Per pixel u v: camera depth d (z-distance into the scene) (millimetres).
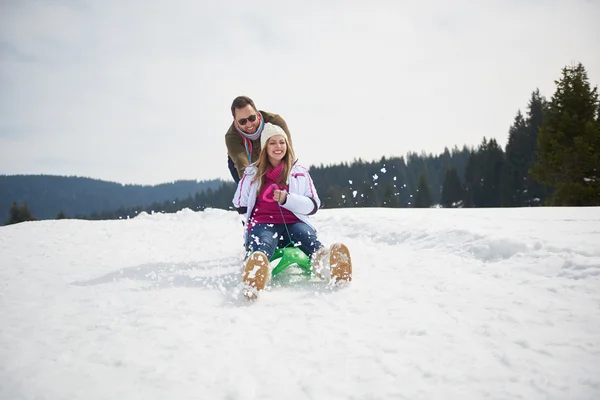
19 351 1869
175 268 3533
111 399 1491
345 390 1521
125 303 2570
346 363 1712
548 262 2859
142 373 1670
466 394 1455
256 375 1644
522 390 1459
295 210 3117
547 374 1545
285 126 3742
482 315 2125
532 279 2645
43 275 3354
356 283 2814
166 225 6359
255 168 3266
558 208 7262
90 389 1557
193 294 2709
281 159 3273
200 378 1628
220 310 2373
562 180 22656
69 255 4172
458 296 2438
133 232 5734
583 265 2691
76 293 2822
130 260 3916
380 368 1659
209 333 2047
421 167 94375
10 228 6074
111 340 1975
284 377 1625
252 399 1487
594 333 1854
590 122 21969
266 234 2980
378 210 7227
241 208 3270
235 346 1899
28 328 2145
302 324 2131
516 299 2320
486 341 1837
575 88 22734
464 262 3215
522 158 45250
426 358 1716
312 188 3279
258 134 3705
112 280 3172
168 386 1573
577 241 3215
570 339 1811
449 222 4875
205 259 3916
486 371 1593
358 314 2242
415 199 56375
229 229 5930
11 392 1534
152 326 2135
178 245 4738
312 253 3027
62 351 1866
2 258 4039
